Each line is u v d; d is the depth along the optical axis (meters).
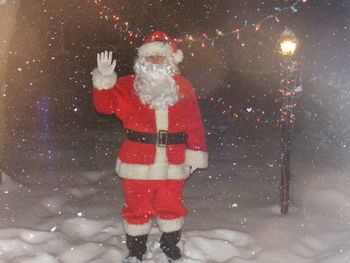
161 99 3.25
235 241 3.86
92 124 8.81
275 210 4.44
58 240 3.75
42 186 5.10
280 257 3.54
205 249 3.68
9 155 6.40
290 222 4.16
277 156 6.48
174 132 3.34
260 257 3.56
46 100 9.48
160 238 3.65
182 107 3.38
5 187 4.85
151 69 3.25
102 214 4.37
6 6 4.41
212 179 5.46
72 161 6.21
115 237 3.85
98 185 5.23
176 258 3.49
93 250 3.61
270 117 9.30
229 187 5.16
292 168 5.59
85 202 4.69
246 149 6.96
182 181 3.46
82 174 5.60
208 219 4.26
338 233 3.93
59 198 4.71
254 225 4.12
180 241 3.73
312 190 4.81
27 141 7.32
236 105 10.24
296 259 3.52
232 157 6.50
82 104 9.57
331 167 5.55
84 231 4.05
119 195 4.91
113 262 3.45
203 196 4.88
